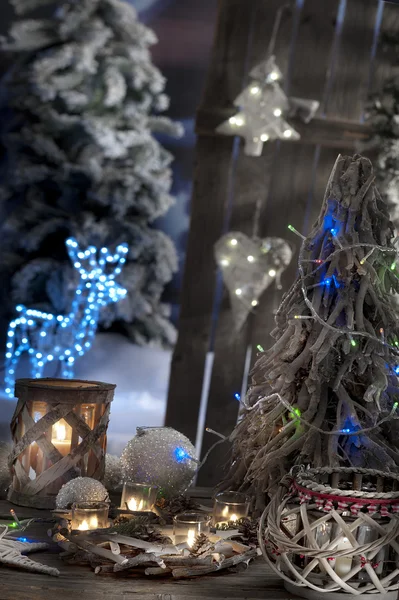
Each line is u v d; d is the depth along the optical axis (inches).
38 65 185.0
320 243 44.6
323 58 96.2
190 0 241.6
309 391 42.6
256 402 46.7
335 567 33.6
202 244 97.7
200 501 50.3
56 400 45.1
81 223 194.5
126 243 191.8
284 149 96.2
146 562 35.9
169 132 206.7
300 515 34.5
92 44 187.0
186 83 244.7
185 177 245.3
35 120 197.0
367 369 43.7
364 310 44.3
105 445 48.6
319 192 96.7
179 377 99.5
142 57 197.3
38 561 37.4
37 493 46.1
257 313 98.2
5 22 235.9
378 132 96.0
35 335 193.5
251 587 35.7
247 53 95.7
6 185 199.0
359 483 38.0
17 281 193.3
